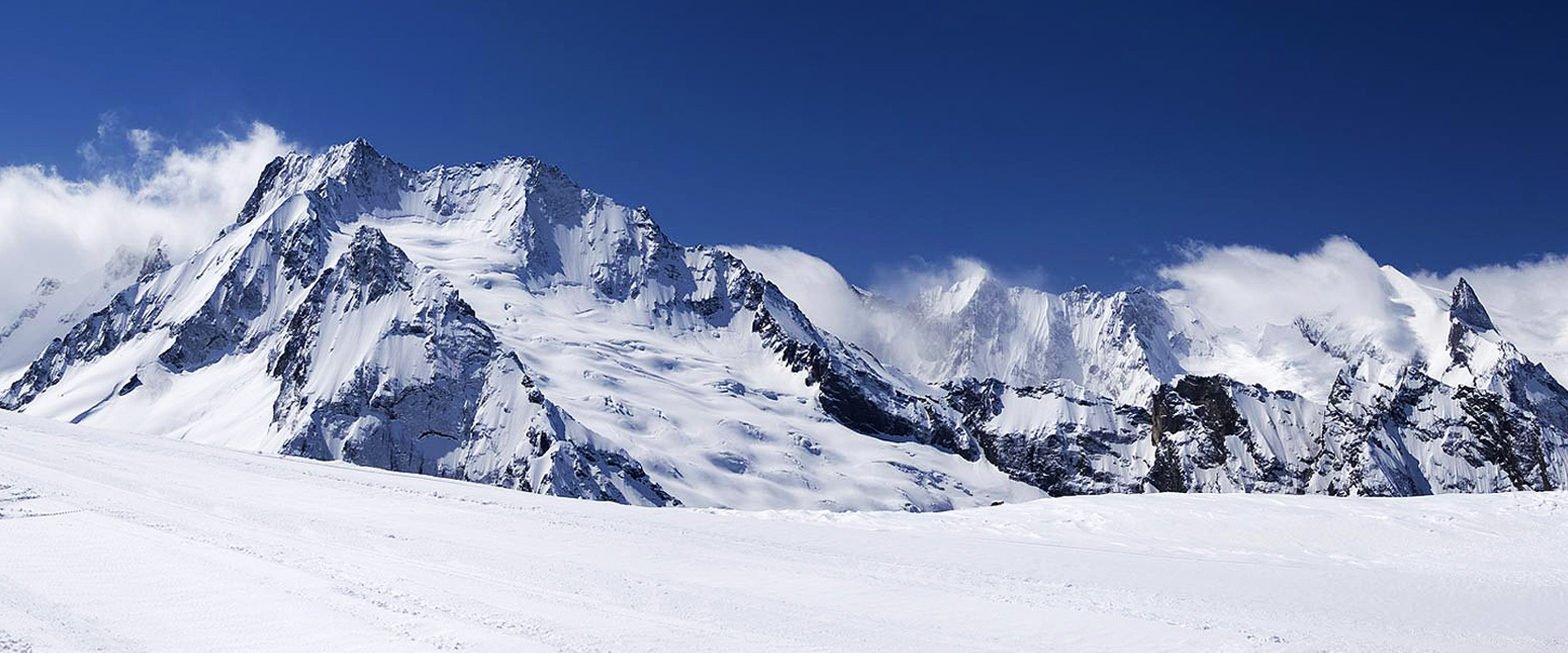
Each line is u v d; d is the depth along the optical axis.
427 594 24.83
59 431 68.75
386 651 19.39
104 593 22.05
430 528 37.81
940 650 23.77
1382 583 37.31
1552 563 43.19
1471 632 30.23
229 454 66.06
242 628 20.30
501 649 20.27
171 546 28.27
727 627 24.39
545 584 28.03
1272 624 29.41
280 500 43.16
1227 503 57.75
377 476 61.16
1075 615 28.83
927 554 39.41
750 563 34.97
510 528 39.25
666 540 39.19
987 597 30.94
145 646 18.66
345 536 34.53
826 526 46.94
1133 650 24.86
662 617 24.86
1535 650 28.53
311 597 23.33
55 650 17.81
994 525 51.03
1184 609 30.94
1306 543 48.34
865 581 32.59
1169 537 49.16
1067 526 51.31
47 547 26.55
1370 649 26.73
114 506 36.72
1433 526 51.19
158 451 62.53
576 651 20.67
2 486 39.16
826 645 23.38
